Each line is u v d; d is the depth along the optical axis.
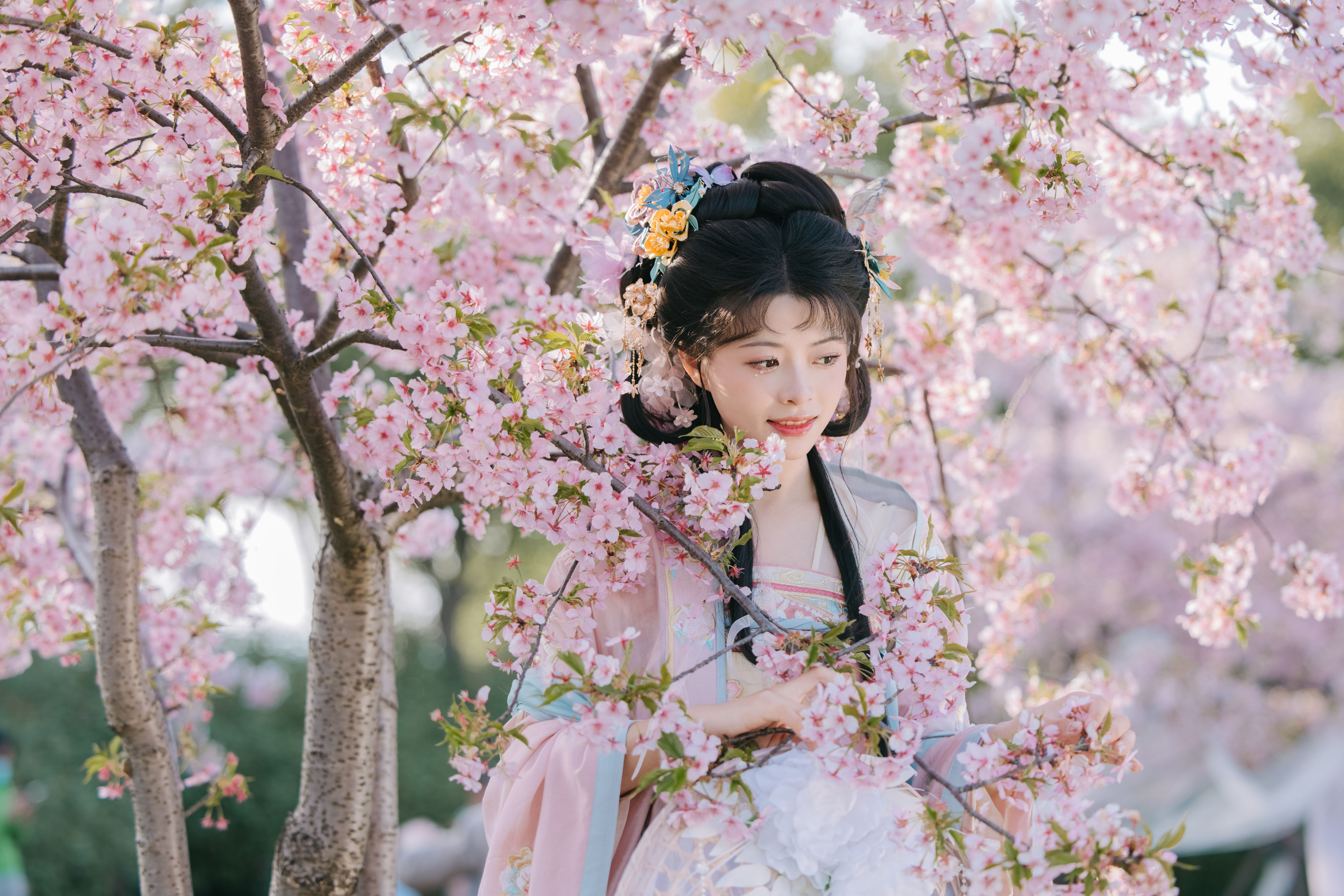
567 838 1.46
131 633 2.07
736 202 1.59
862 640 1.51
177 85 1.56
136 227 1.59
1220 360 2.78
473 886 6.76
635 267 1.72
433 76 1.77
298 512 2.98
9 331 1.62
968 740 1.59
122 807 7.21
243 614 2.75
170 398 2.84
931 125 2.40
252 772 7.73
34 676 7.52
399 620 12.05
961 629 1.59
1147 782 7.36
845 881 1.42
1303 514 7.16
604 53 1.42
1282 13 1.46
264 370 2.01
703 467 1.59
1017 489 2.76
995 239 2.43
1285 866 7.23
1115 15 1.35
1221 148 2.37
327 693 1.90
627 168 2.28
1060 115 1.51
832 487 1.73
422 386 1.46
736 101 9.24
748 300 1.51
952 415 2.73
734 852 1.44
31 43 1.48
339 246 2.00
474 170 1.69
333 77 1.48
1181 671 7.45
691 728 1.26
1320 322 7.43
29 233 1.75
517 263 2.31
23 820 5.88
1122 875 1.27
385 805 2.05
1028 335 2.77
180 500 2.73
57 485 2.66
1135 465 2.74
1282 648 7.34
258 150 1.49
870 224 1.70
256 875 7.59
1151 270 2.66
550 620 1.57
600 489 1.45
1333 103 1.45
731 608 1.58
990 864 1.25
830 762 1.29
